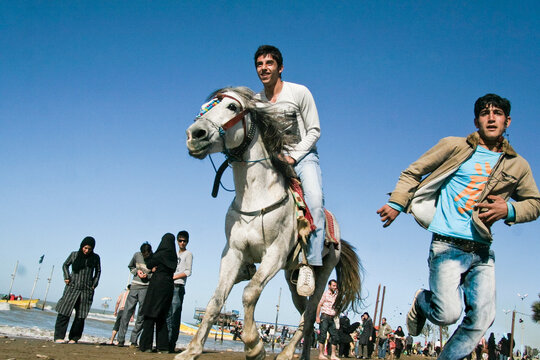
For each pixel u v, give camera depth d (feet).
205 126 12.35
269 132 13.83
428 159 12.69
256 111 13.70
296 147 15.72
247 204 13.58
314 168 16.02
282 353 16.56
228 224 13.85
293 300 18.58
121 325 29.14
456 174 12.58
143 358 18.67
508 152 12.40
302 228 14.56
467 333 11.57
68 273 27.55
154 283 24.47
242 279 14.70
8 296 194.39
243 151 13.50
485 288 11.75
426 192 12.59
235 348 50.65
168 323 27.73
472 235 11.82
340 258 20.03
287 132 15.43
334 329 39.32
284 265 15.19
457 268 11.80
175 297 28.17
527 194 12.50
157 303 24.23
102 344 29.01
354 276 19.99
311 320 17.52
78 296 27.17
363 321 61.67
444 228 12.16
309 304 17.75
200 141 12.28
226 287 13.03
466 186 12.32
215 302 12.54
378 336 71.36
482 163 12.41
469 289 11.99
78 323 27.30
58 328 26.50
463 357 11.36
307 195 15.43
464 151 12.48
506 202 11.84
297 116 16.46
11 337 26.21
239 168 13.71
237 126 13.12
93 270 28.30
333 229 17.98
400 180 12.95
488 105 12.41
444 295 11.59
